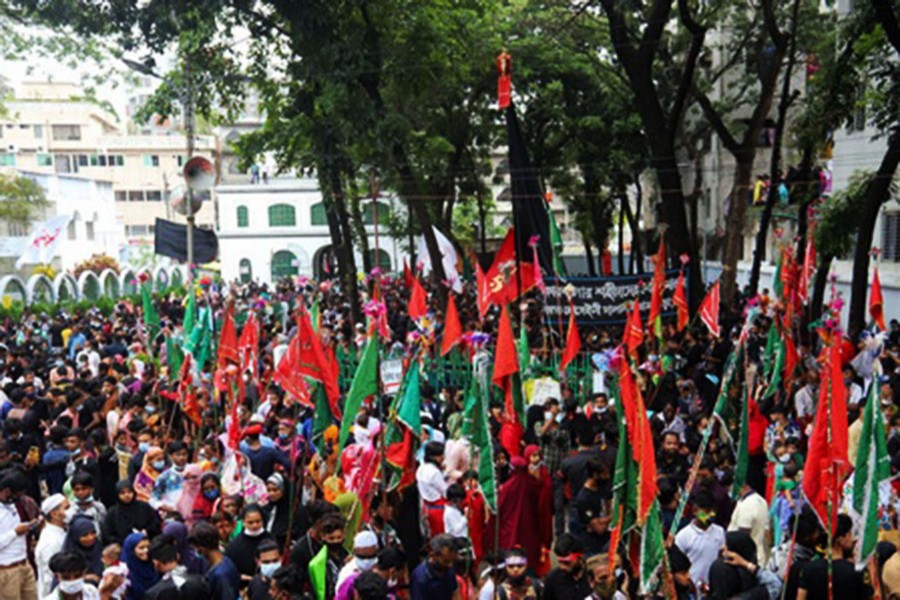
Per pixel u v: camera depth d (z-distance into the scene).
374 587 6.93
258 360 17.33
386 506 9.57
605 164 35.66
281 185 61.09
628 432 8.10
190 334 14.64
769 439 11.59
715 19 28.73
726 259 28.11
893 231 27.23
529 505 10.68
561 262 19.19
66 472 11.71
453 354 16.95
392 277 43.56
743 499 9.71
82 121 70.00
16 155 66.31
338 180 23.97
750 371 12.45
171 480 10.46
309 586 8.03
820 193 25.80
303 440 11.84
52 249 46.66
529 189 18.94
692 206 35.53
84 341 23.33
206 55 22.70
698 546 8.87
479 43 28.81
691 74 21.64
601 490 9.77
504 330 10.01
